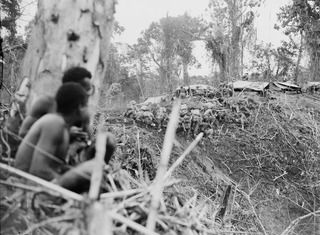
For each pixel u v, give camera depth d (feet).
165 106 40.24
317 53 89.45
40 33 13.61
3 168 11.21
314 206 32.91
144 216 11.03
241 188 33.76
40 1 13.88
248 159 36.70
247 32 88.43
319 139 39.32
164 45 125.49
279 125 40.29
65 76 12.62
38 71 13.35
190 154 35.32
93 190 9.33
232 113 41.19
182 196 14.57
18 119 13.25
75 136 12.37
